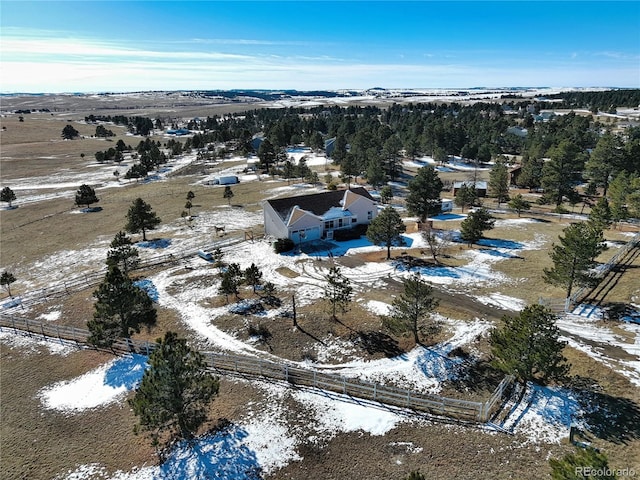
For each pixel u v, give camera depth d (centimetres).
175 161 12275
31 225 6294
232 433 2078
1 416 2325
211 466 1895
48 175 10569
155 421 1873
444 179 9025
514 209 5862
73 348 2994
